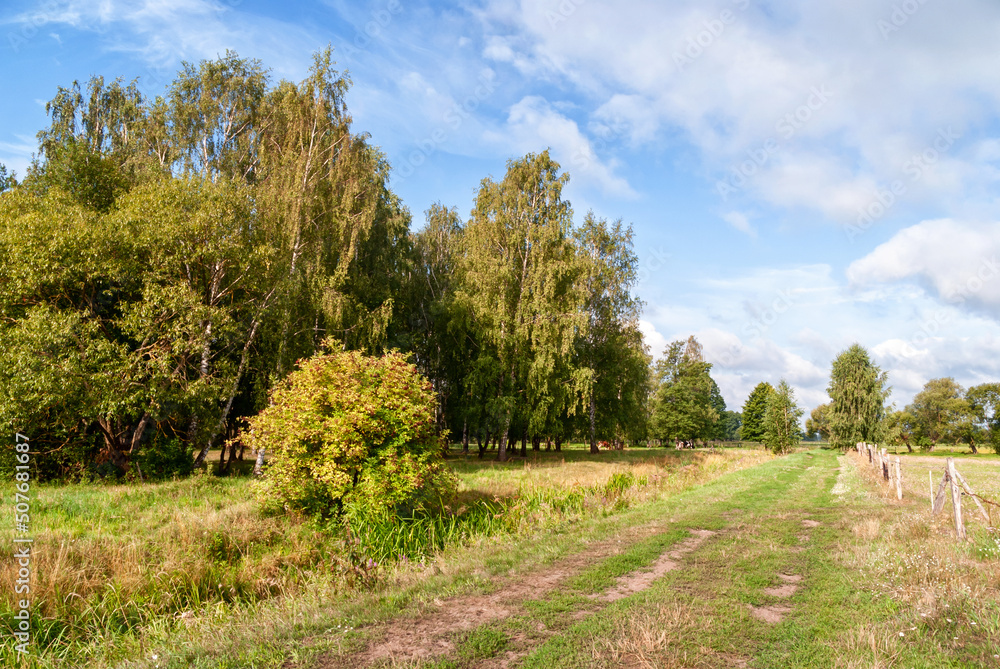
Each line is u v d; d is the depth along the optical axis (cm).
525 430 3422
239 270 1909
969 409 6919
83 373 1532
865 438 4956
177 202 1780
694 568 696
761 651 443
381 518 933
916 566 642
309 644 464
